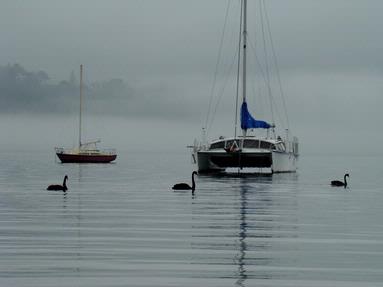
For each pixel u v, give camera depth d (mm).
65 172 114500
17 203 51594
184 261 27922
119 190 67312
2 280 24391
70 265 26812
